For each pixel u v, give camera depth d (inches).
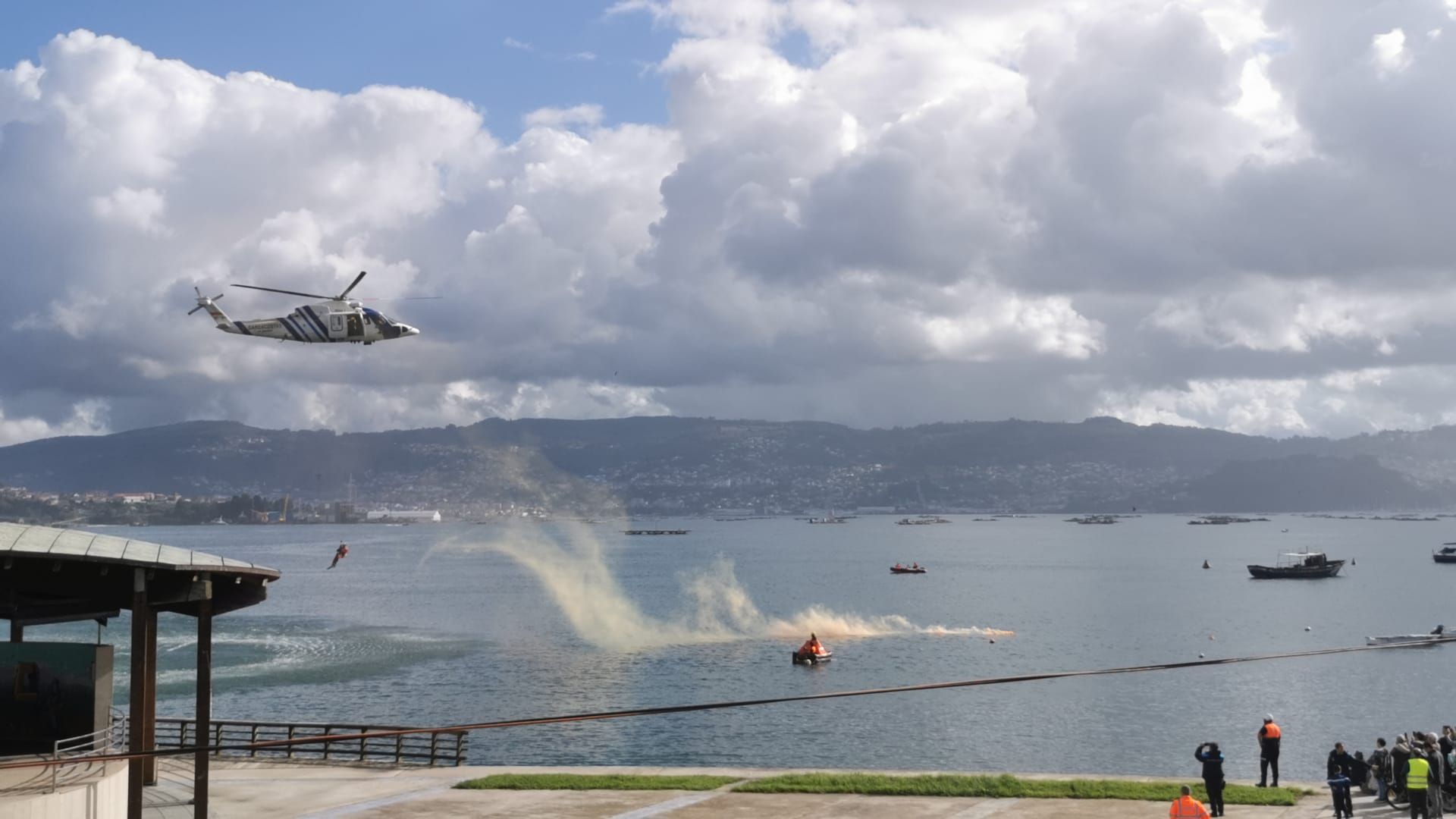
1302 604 7534.5
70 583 1229.7
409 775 1692.9
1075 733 3134.8
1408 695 3747.5
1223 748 2952.8
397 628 5856.3
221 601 1381.6
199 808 1289.4
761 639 5423.2
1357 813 1435.8
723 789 1585.9
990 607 7288.4
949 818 1418.6
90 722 1247.5
